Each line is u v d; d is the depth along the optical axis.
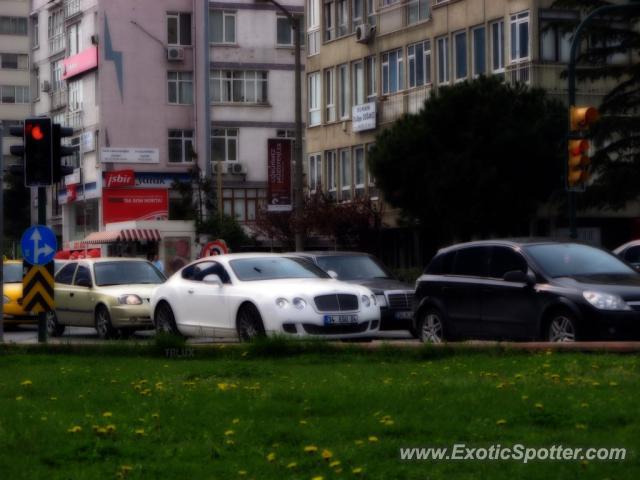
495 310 43.22
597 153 86.69
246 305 47.00
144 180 162.38
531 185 89.12
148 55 163.00
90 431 22.94
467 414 23.66
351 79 124.38
